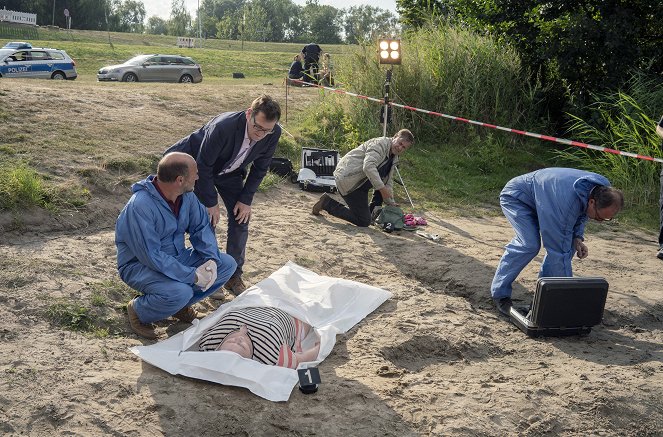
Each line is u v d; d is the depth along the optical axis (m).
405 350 5.12
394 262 7.16
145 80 27.72
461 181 11.40
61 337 4.64
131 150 9.01
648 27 13.94
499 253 7.64
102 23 107.88
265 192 9.27
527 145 13.49
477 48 13.76
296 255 6.92
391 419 4.03
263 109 5.00
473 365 4.97
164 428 3.75
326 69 16.11
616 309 6.13
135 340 4.82
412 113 13.12
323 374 4.52
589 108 13.45
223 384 4.18
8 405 3.75
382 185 7.89
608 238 8.93
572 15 13.62
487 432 4.02
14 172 6.99
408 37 14.80
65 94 11.55
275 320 4.56
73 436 3.58
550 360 5.11
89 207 7.15
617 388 4.57
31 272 5.48
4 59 26.20
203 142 5.20
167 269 4.63
